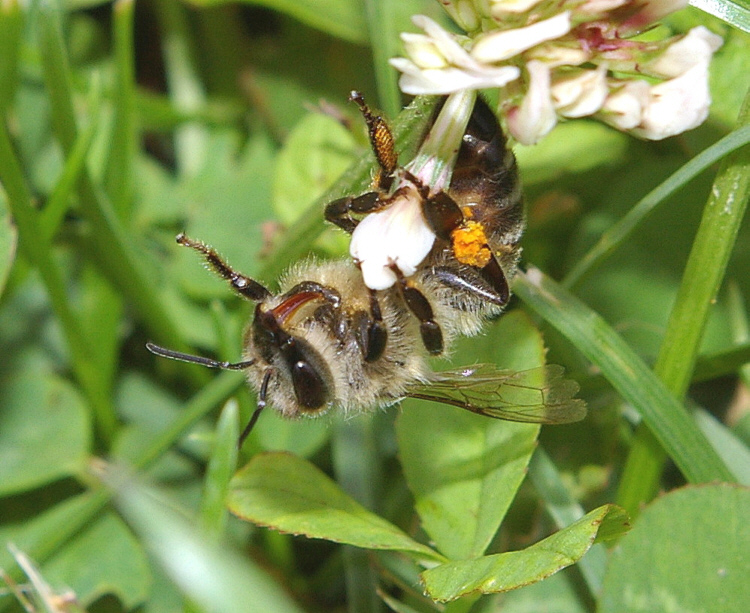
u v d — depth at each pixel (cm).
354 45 13
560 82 10
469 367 11
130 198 12
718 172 10
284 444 12
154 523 10
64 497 12
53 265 12
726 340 12
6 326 12
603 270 12
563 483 11
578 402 10
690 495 10
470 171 10
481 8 10
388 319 10
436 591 10
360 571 11
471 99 10
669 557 10
